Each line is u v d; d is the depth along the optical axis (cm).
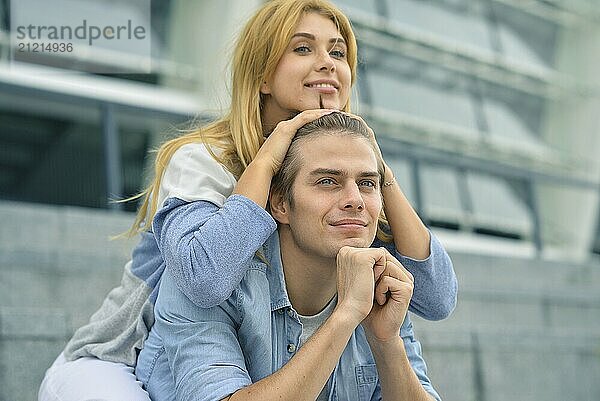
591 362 575
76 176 589
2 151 584
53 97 573
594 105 1142
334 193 206
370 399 227
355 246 206
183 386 202
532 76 1120
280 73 230
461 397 503
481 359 516
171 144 229
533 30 1159
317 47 231
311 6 234
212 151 222
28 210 493
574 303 655
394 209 228
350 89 245
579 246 947
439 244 233
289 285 217
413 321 536
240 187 207
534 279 707
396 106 969
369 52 975
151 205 230
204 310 206
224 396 195
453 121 1016
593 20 1202
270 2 236
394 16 1013
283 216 212
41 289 440
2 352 377
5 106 584
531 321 623
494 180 821
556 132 1130
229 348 204
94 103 579
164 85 769
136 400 212
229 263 198
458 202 820
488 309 602
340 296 202
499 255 691
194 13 786
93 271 454
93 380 219
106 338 237
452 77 1042
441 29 1052
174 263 200
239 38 236
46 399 227
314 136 209
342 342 196
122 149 607
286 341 217
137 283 237
